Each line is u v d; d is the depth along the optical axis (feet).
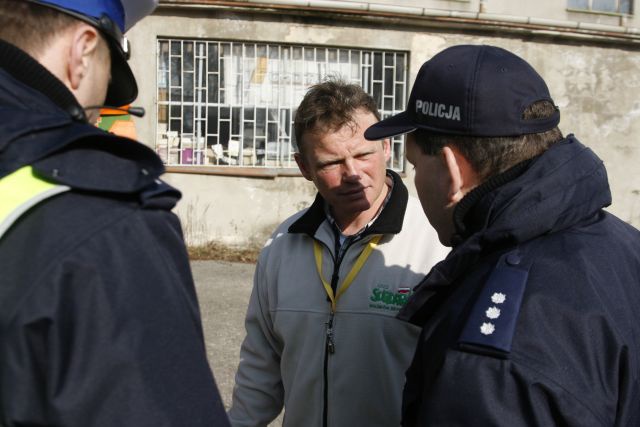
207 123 27.30
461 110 4.63
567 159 4.45
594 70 31.07
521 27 29.35
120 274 3.49
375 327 6.73
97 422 3.30
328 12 27.17
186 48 26.86
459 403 3.93
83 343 3.33
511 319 3.97
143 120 26.37
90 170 3.60
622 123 31.60
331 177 6.94
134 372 3.39
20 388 3.28
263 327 7.44
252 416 7.46
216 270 24.27
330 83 7.22
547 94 4.75
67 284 3.36
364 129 6.93
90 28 4.00
